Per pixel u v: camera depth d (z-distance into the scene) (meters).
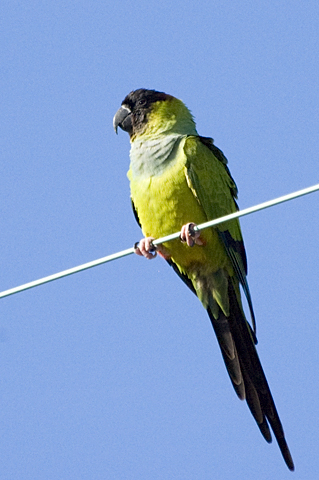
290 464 10.74
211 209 11.48
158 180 11.38
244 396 11.23
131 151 12.00
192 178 11.28
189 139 11.55
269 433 10.95
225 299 11.84
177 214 11.40
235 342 11.67
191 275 11.99
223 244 11.70
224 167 12.21
